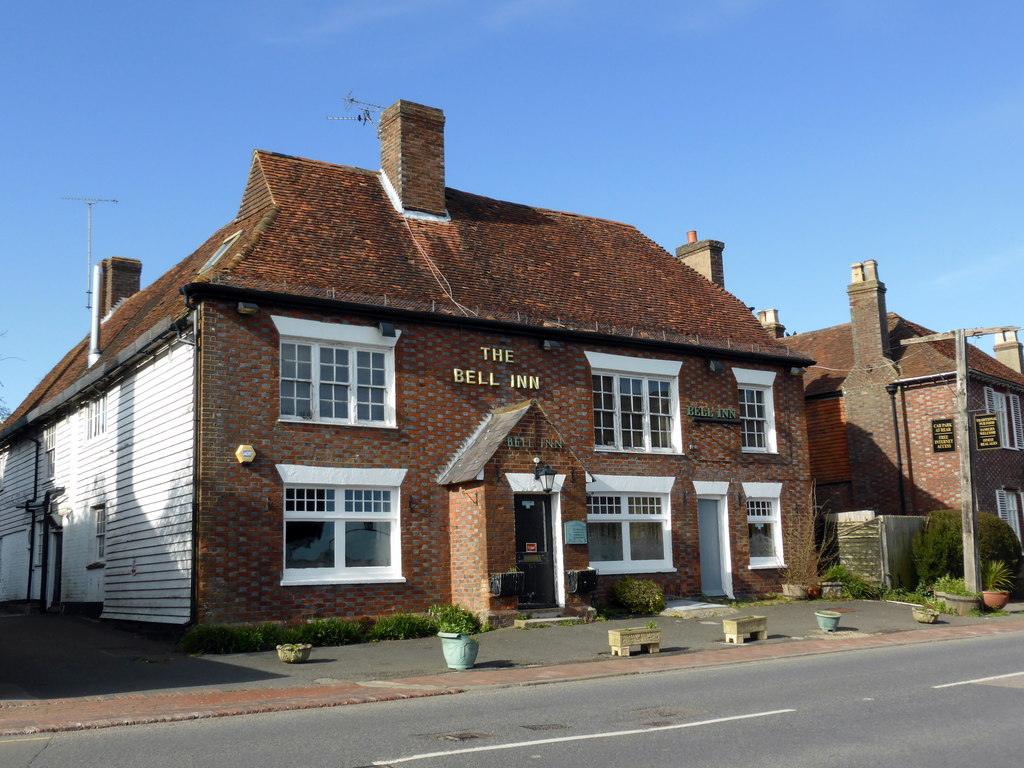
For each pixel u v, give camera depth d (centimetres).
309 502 1789
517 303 2150
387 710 1068
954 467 2927
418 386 1945
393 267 2039
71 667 1451
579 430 2158
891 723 947
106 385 2198
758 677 1290
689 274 2723
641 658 1522
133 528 1942
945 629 1938
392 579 1841
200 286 1700
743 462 2430
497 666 1437
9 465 3081
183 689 1241
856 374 3175
